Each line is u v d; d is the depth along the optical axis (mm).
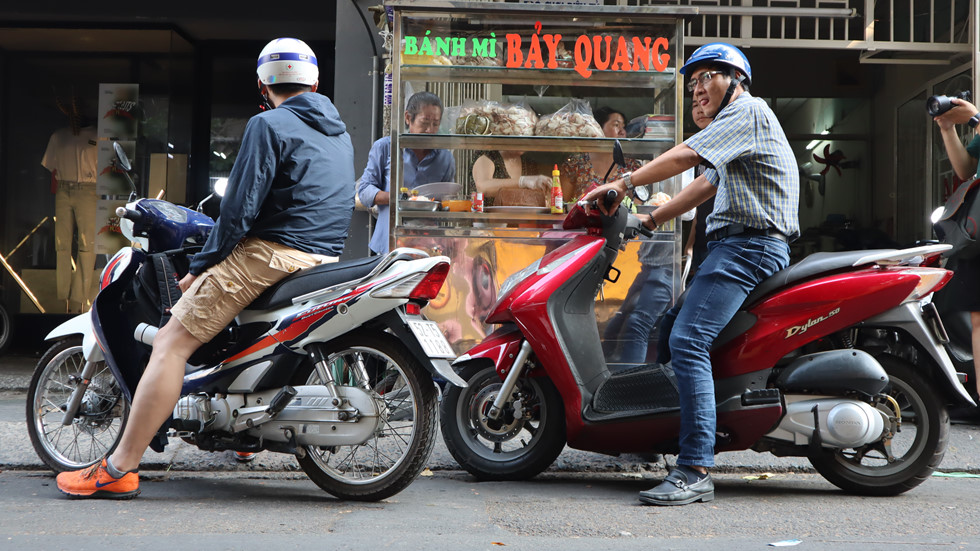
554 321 3549
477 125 4828
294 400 3213
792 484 3740
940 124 4883
